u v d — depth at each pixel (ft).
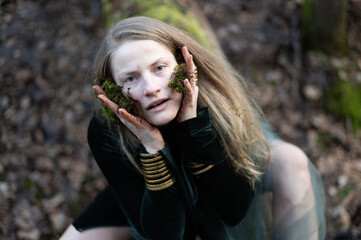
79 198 8.98
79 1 11.53
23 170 9.26
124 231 6.23
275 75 10.62
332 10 10.64
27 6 11.67
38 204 8.82
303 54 11.17
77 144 9.60
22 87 10.37
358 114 10.37
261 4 11.80
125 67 4.12
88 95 10.05
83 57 10.57
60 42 10.86
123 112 4.06
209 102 4.81
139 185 5.13
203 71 4.84
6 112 10.06
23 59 10.72
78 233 6.15
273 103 10.18
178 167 4.69
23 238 8.30
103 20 11.06
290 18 11.54
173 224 4.61
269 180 5.55
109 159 5.17
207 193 4.89
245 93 5.75
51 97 10.16
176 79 4.18
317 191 5.71
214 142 4.56
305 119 10.21
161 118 4.19
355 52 11.47
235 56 10.65
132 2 7.87
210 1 11.75
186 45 4.59
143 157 4.44
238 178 4.95
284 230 5.32
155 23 4.41
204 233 5.49
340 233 8.00
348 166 9.47
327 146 9.89
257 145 5.41
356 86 10.85
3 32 11.31
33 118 9.93
